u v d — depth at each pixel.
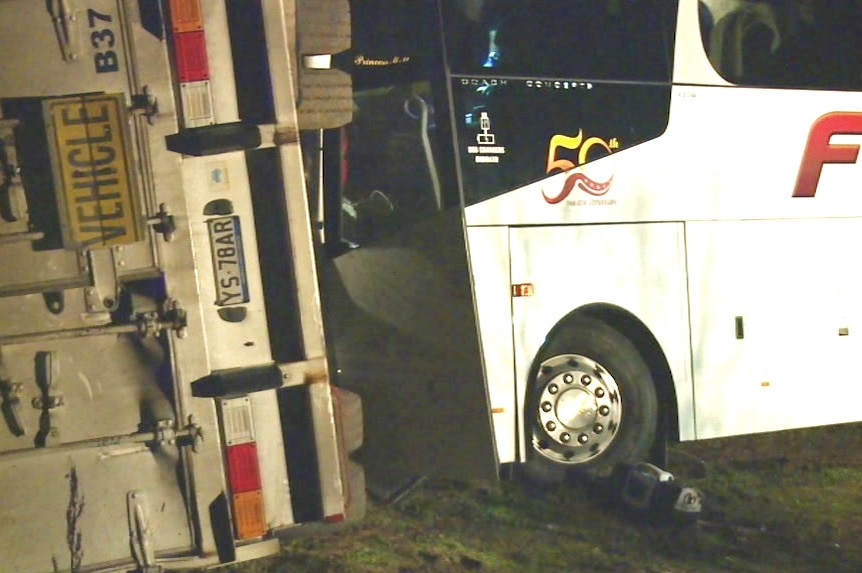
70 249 6.05
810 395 11.69
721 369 11.22
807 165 11.59
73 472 6.19
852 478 11.70
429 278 9.15
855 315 11.88
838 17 11.75
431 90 9.61
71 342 6.16
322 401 6.46
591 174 10.56
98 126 6.07
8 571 6.12
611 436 10.85
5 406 6.10
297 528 6.57
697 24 11.08
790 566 9.23
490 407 8.91
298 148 6.38
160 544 6.29
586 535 9.71
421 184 9.45
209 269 6.34
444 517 9.97
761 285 11.38
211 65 6.29
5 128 6.04
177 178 6.25
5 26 6.08
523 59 10.34
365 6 9.87
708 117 11.11
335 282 9.48
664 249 10.90
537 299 10.31
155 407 6.26
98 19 6.16
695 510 10.02
